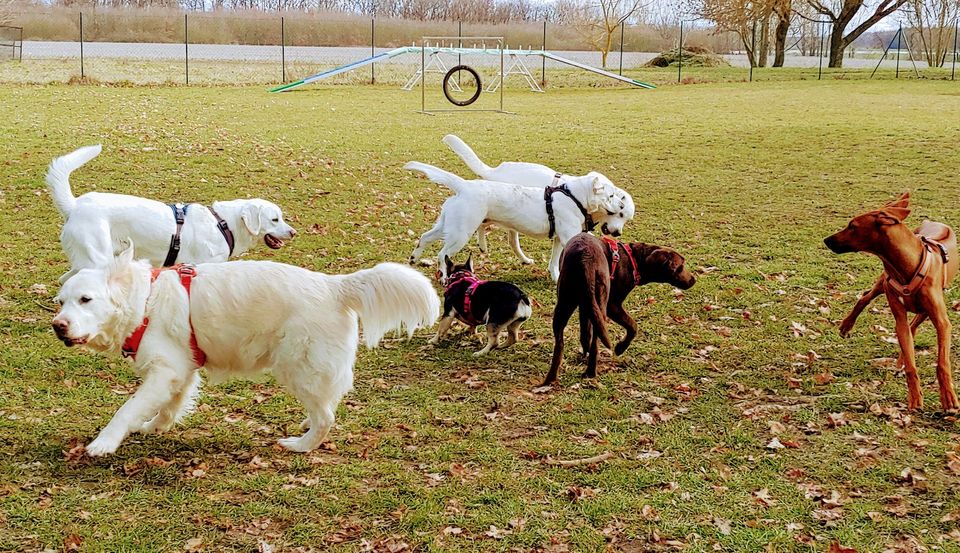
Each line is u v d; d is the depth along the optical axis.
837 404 5.57
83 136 16.97
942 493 4.43
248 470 4.58
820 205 12.31
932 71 40.88
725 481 4.56
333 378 4.64
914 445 4.95
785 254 9.55
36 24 46.91
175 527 4.00
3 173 13.02
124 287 4.42
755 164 15.88
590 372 6.04
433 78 36.38
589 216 8.27
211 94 27.52
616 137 19.50
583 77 38.50
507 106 26.70
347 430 5.14
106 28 48.25
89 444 4.49
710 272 8.80
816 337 6.88
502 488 4.46
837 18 45.09
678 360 6.41
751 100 28.02
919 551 3.90
